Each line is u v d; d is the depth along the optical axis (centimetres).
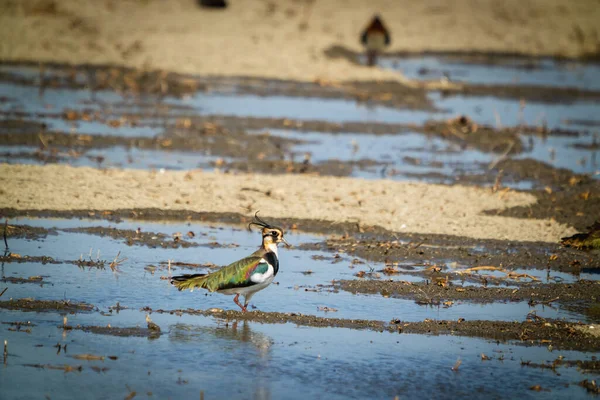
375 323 1177
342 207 1698
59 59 3195
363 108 2898
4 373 985
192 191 1744
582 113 3081
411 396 981
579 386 1022
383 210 1691
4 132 2175
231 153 2164
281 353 1077
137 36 3616
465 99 3228
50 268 1312
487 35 4775
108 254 1395
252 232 1565
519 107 3120
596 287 1345
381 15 4956
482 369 1055
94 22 3731
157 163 2012
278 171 2014
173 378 998
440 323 1184
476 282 1354
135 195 1694
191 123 2439
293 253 1457
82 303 1188
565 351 1123
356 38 4294
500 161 2225
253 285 1141
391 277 1361
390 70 3591
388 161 2186
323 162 2127
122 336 1098
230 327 1149
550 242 1563
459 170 2128
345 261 1431
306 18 4612
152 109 2612
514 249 1521
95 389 961
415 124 2681
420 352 1098
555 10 5388
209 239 1506
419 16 5044
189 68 3234
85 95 2741
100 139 2192
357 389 993
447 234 1576
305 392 979
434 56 4247
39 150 2048
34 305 1167
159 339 1098
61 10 3784
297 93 3055
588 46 4738
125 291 1248
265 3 4878
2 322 1112
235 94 2947
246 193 1759
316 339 1123
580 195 1909
